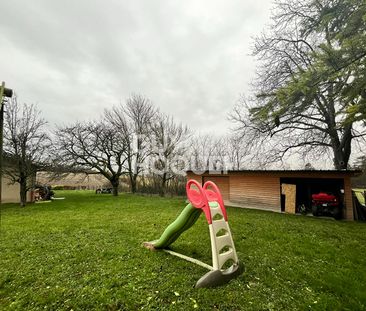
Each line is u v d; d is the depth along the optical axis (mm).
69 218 7742
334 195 9188
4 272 3229
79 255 3951
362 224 7344
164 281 2965
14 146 11609
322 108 9852
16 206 11523
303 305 2455
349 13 5367
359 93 4680
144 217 7879
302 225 6859
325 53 4848
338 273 3311
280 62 10109
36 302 2486
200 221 6922
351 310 2393
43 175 15766
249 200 10945
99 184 28734
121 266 3463
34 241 4855
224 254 3057
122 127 20266
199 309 2365
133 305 2428
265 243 4789
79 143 17078
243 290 2756
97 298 2549
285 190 9992
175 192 18969
